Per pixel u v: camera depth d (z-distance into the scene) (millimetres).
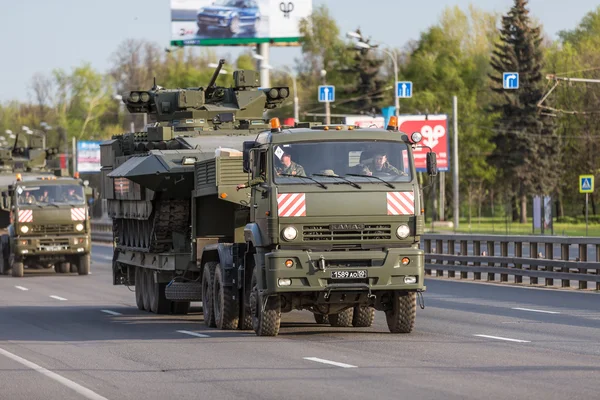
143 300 67250
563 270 77625
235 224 56531
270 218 46344
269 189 46531
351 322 53688
